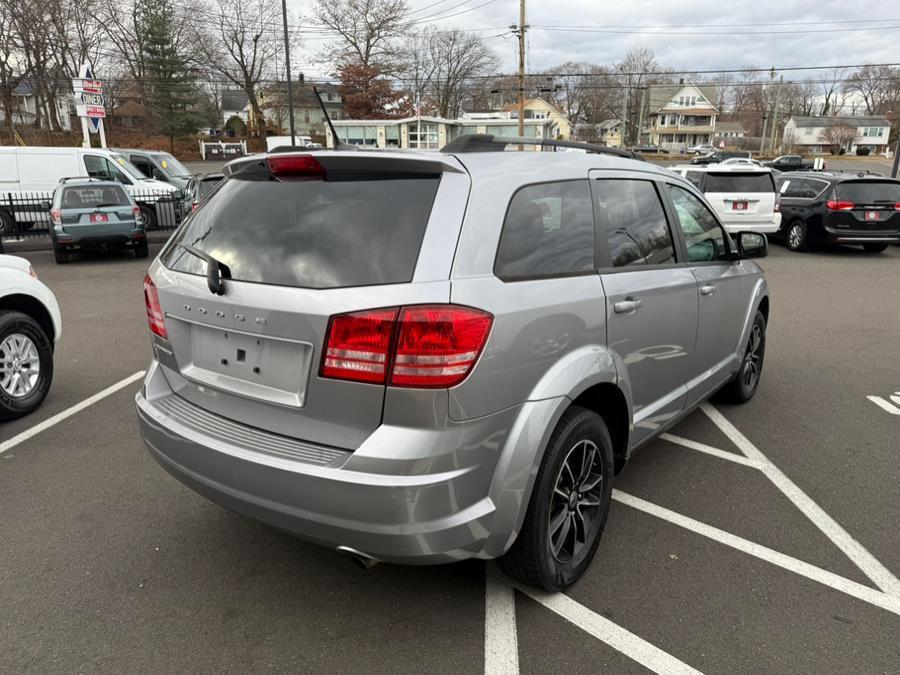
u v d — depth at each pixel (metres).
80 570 2.90
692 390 3.73
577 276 2.63
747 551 3.06
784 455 4.12
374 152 2.35
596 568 2.92
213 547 3.09
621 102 90.06
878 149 87.56
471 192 2.28
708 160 44.03
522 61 37.56
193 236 2.70
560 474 2.54
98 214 12.73
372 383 2.08
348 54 61.50
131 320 7.99
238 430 2.43
